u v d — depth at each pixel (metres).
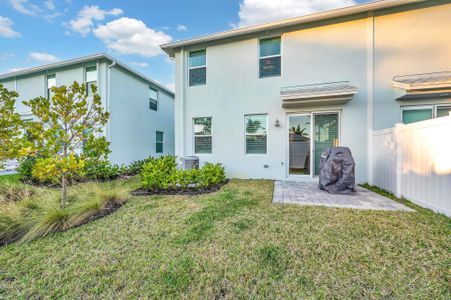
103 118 4.95
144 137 12.27
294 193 5.49
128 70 10.80
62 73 10.37
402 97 6.29
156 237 2.97
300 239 2.83
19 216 3.31
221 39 8.25
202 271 2.20
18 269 2.29
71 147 4.56
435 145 3.91
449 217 3.56
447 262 2.28
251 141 8.12
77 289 1.98
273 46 7.81
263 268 2.23
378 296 1.83
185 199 4.92
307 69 7.35
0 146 4.95
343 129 6.99
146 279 2.09
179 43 8.48
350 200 4.80
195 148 8.86
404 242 2.71
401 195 4.98
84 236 3.03
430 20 6.29
